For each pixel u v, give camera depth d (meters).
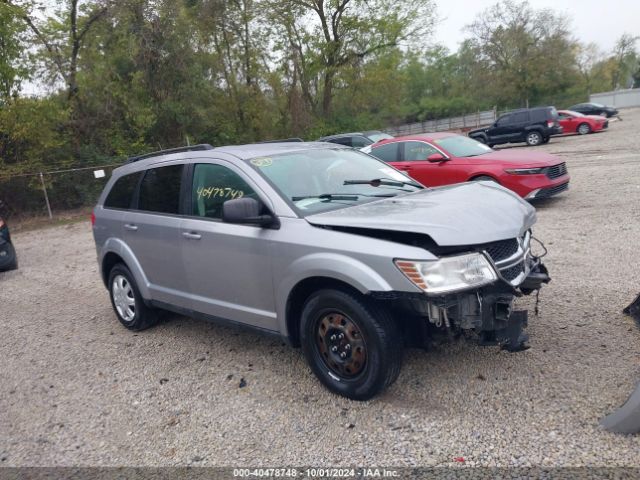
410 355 4.39
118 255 5.65
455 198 4.04
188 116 24.17
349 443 3.39
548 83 56.09
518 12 56.31
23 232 15.93
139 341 5.56
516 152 10.47
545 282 3.99
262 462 3.31
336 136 19.08
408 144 10.96
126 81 22.59
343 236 3.66
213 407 4.04
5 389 4.79
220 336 5.45
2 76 17.31
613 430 3.17
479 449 3.18
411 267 3.32
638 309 4.59
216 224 4.48
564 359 4.07
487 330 3.44
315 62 34.59
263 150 4.71
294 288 3.92
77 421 4.07
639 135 22.03
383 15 34.75
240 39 29.44
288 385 4.23
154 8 22.55
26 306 7.52
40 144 18.48
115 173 6.02
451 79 75.38
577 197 10.51
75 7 20.69
